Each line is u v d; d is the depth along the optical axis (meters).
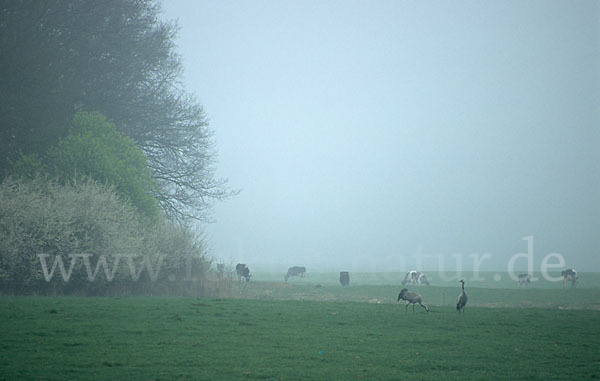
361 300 106.25
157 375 34.81
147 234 104.75
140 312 62.66
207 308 69.31
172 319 57.78
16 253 82.75
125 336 47.50
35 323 52.69
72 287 90.31
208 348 43.25
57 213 89.31
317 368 37.56
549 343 49.28
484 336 52.53
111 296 89.62
